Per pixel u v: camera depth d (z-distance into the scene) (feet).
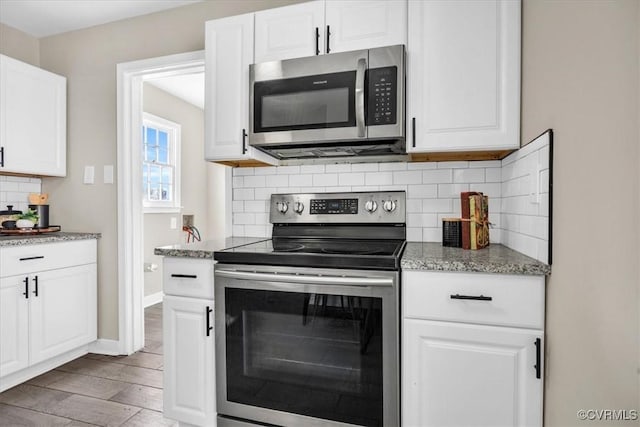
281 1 7.21
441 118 5.12
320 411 4.75
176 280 5.46
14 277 6.83
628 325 3.20
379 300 4.45
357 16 5.49
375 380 4.52
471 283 4.27
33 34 8.99
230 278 5.03
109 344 8.54
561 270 3.81
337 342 4.64
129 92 8.44
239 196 7.32
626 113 3.20
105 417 5.97
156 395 6.68
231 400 5.14
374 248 5.49
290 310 4.81
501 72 4.92
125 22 8.38
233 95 6.10
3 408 6.21
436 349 4.41
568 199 3.72
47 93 8.39
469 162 6.25
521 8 4.86
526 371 4.12
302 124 5.56
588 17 3.51
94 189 8.67
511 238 5.47
